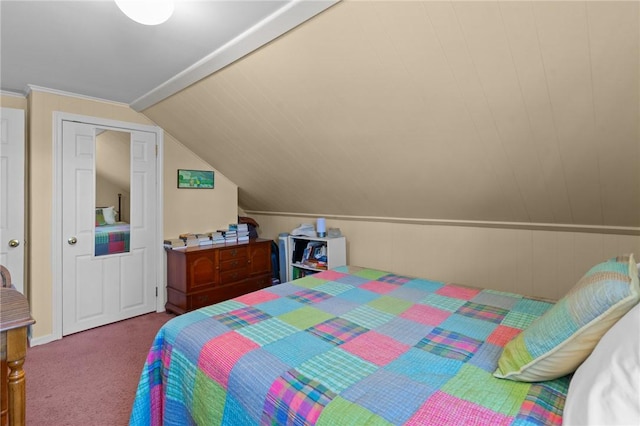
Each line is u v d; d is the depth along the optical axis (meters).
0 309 1.19
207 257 3.43
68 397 2.00
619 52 1.35
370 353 1.25
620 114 1.57
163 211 3.49
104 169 3.11
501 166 2.13
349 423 0.88
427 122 2.04
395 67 1.79
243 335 1.40
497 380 1.06
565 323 0.98
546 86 1.58
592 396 0.75
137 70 2.41
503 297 1.88
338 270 2.58
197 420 1.25
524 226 2.52
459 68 1.66
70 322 2.89
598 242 2.28
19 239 2.68
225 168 3.80
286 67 2.05
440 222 2.95
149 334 2.91
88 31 1.87
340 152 2.66
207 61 2.21
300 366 1.16
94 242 3.03
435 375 1.09
